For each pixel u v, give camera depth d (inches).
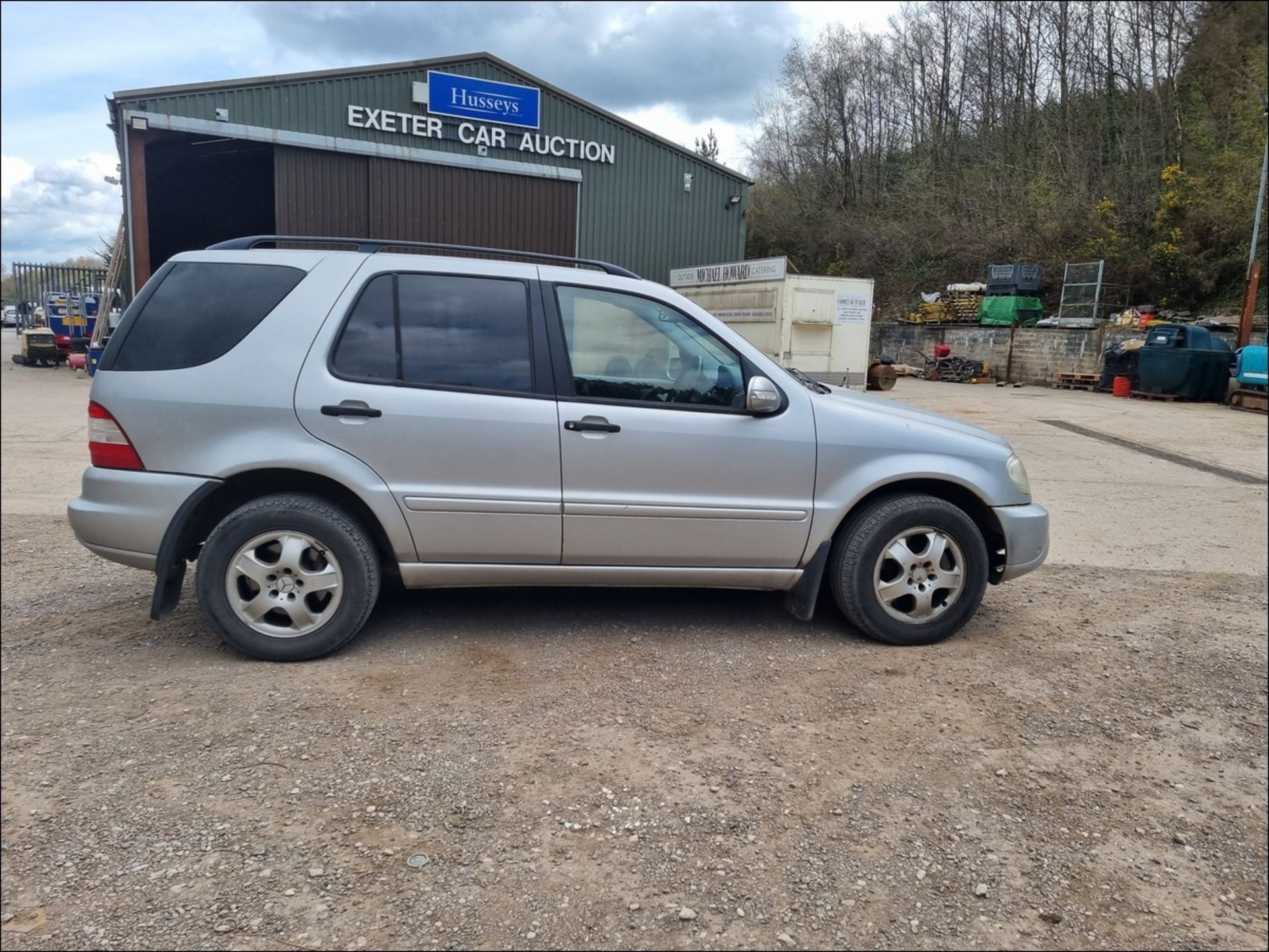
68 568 209.9
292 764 119.6
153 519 148.3
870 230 1504.7
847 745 130.3
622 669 154.9
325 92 680.4
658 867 100.5
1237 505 330.3
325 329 152.1
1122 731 139.6
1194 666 168.2
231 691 141.7
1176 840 111.2
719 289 783.1
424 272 157.6
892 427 168.9
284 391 149.5
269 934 88.0
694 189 844.0
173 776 116.0
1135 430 539.5
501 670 152.7
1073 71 1398.9
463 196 745.0
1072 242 1179.3
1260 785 125.1
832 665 159.9
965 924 94.1
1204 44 1234.0
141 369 150.8
